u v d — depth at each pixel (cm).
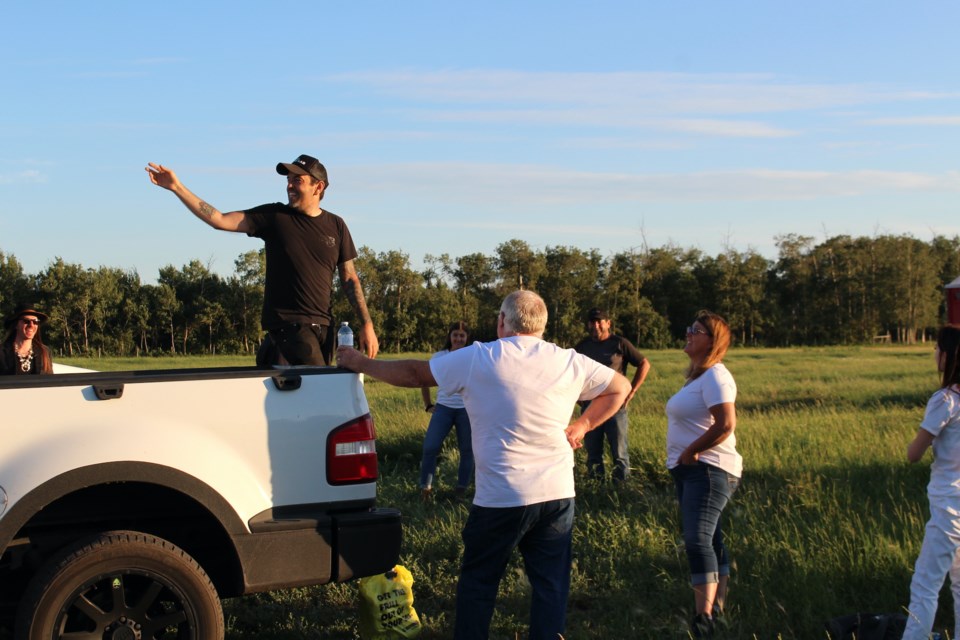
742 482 866
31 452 370
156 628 382
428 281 10106
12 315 614
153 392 396
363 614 508
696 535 509
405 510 817
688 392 525
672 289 10931
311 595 584
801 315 11181
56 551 406
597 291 10206
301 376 425
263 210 550
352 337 445
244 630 524
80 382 384
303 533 410
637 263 11062
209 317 7650
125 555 375
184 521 441
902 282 10750
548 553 443
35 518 416
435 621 537
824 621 519
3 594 420
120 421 388
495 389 436
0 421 370
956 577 452
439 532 711
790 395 2009
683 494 524
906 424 1302
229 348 7881
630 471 936
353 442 432
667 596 572
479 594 438
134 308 7538
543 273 10100
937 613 545
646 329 10125
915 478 855
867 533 641
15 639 364
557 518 440
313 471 422
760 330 10788
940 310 11525
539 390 436
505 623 531
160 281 8094
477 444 442
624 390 460
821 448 1052
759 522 688
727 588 560
